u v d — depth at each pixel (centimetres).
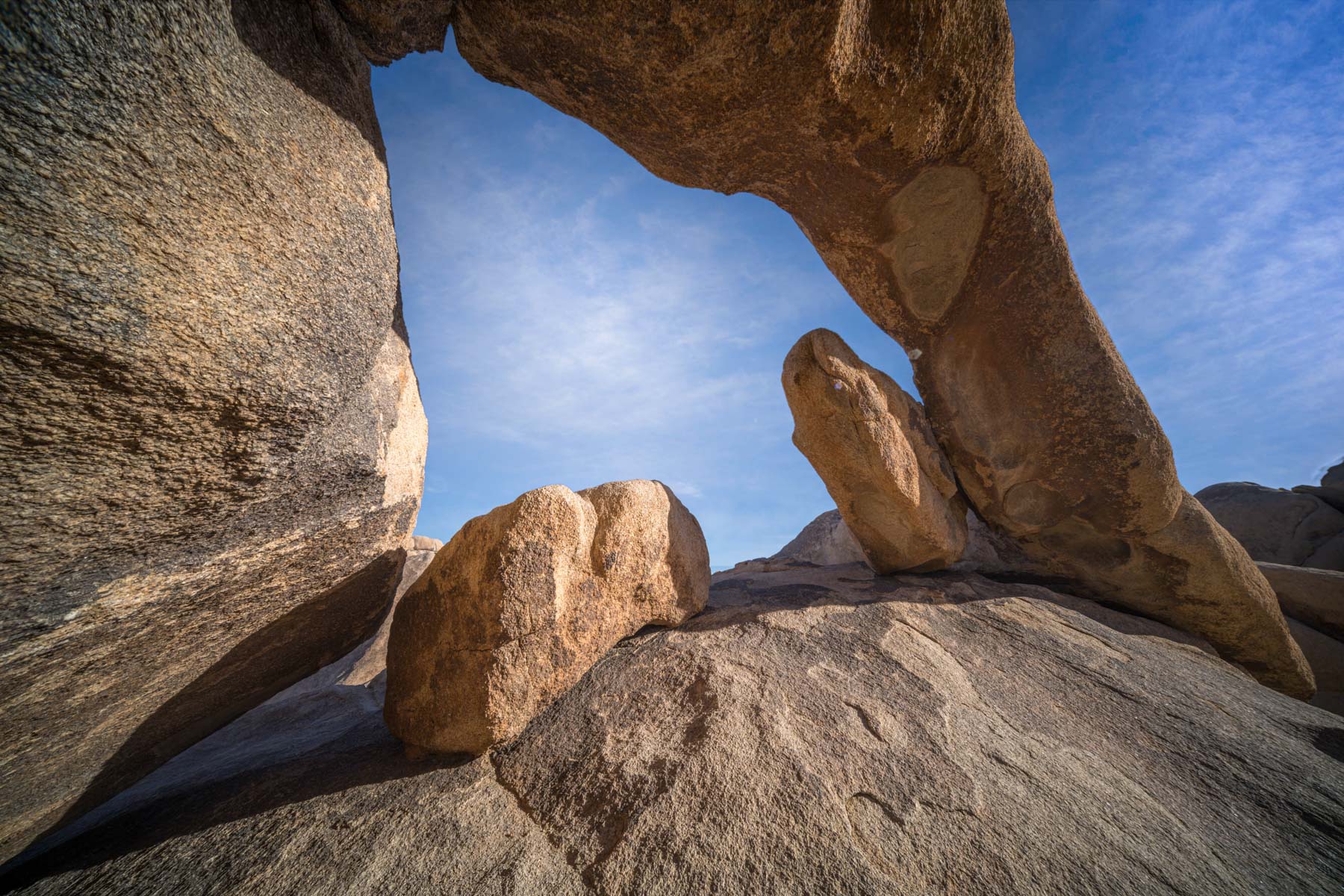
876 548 384
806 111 243
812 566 500
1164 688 258
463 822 164
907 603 325
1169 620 367
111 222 98
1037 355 342
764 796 167
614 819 163
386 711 213
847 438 328
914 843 154
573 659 225
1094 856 154
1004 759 195
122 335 101
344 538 201
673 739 196
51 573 114
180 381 114
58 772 158
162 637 154
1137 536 355
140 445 115
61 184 90
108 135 95
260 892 142
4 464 97
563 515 208
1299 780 196
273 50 132
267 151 128
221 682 199
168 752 201
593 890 141
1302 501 697
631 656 249
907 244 329
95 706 151
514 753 195
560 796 174
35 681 125
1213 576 344
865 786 175
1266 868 157
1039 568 399
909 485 330
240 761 248
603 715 211
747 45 207
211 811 182
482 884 143
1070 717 230
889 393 361
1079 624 320
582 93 240
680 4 191
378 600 263
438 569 214
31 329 89
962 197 301
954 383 378
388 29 182
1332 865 160
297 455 154
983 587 370
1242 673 305
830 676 240
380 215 171
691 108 241
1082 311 328
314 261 143
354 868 148
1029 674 260
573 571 221
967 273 334
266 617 193
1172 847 162
